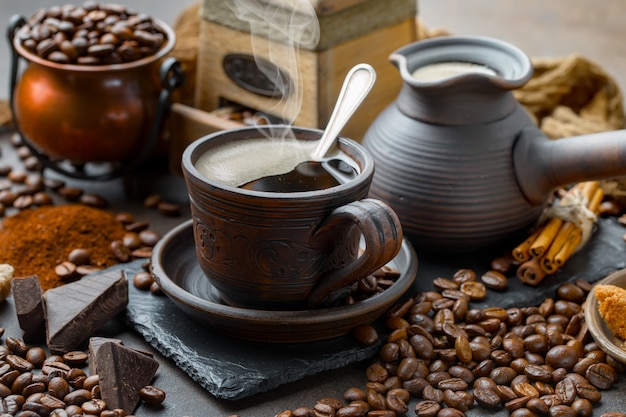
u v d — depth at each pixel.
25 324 0.71
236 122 0.84
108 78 0.82
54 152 0.84
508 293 0.75
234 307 0.69
